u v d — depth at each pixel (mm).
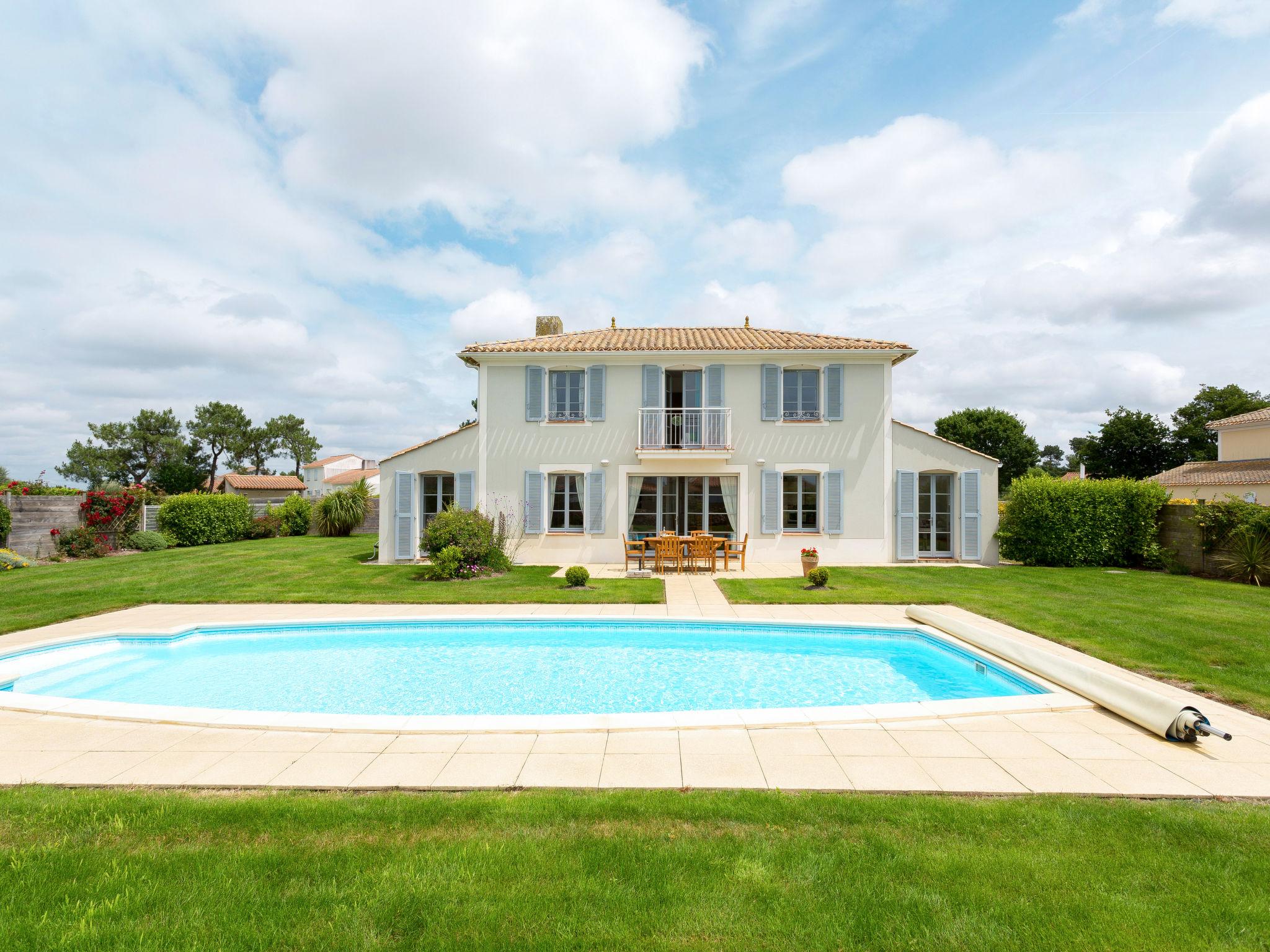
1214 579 13305
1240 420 26312
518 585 13109
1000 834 3336
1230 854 3121
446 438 17109
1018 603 10531
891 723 5273
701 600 11453
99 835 3334
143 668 8344
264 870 2971
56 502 17844
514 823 3453
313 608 10781
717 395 16891
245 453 61062
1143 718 5082
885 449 16688
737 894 2762
